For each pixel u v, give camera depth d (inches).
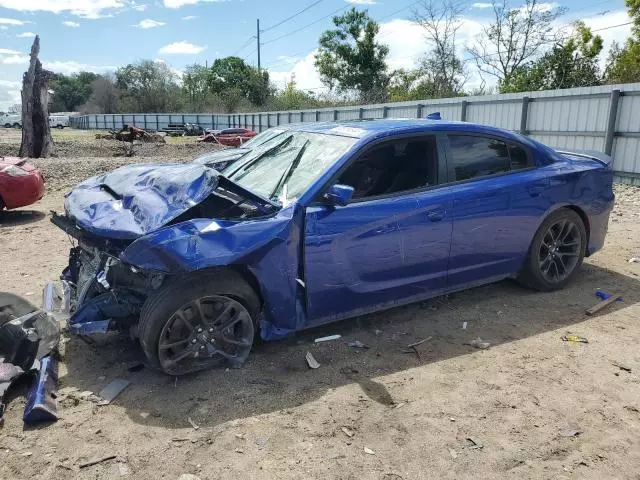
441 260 167.8
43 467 106.6
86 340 143.4
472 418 123.6
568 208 196.5
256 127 1723.7
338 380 139.7
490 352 155.3
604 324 173.5
